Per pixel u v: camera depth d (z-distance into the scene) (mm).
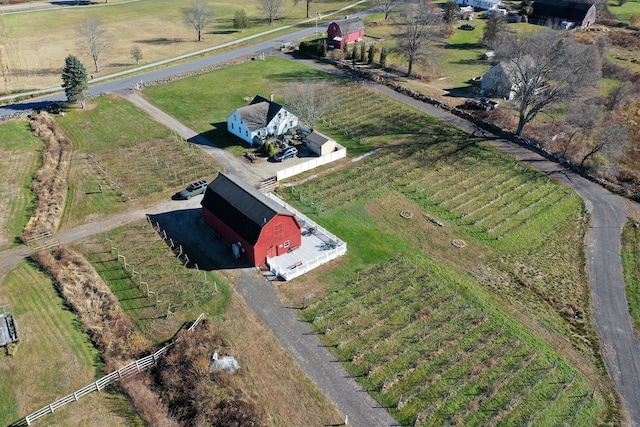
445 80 94375
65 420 35000
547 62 67938
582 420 36156
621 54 108375
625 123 76812
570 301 46719
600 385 38844
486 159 67875
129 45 113062
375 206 58750
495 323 43750
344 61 101750
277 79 92688
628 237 55125
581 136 71938
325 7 146500
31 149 69438
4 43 112688
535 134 74250
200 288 46656
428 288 47250
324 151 67625
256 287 47000
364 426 35438
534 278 49219
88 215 56656
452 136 73500
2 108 81000
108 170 64875
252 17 136750
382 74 95062
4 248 51375
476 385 38344
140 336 41594
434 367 39719
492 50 106875
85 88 80500
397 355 40531
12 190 60406
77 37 116938
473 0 141125
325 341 41781
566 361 40594
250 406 36031
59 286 46438
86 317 43188
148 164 66125
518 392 37875
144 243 52312
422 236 54250
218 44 113875
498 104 83438
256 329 42719
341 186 62156
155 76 94688
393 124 77062
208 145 70750
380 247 52500
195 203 58875
